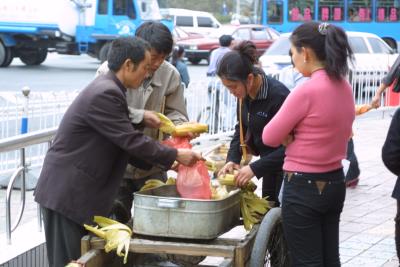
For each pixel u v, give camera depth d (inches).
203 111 468.1
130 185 209.5
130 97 199.2
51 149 177.9
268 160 182.7
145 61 175.9
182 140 185.2
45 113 355.3
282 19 1235.2
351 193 348.2
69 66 1163.3
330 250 171.0
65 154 174.4
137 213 171.3
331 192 163.0
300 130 162.2
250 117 191.2
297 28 163.6
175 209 167.2
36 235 233.9
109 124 169.9
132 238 172.7
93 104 170.6
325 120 159.3
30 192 321.1
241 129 197.6
